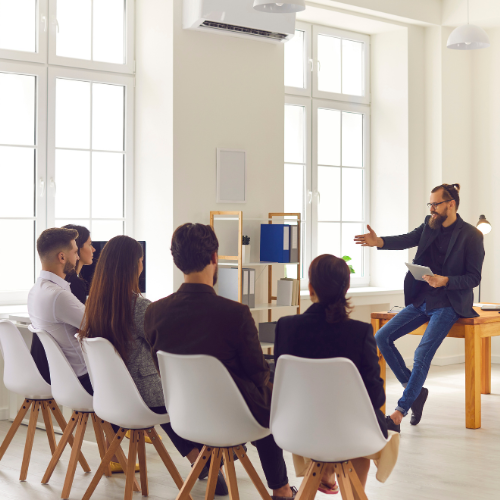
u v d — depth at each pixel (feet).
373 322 15.16
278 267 18.11
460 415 14.85
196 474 8.09
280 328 7.64
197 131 16.48
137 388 8.94
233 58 17.03
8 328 10.43
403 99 20.93
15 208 15.81
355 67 21.47
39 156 15.93
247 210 17.39
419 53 21.15
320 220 20.80
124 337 8.82
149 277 16.76
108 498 9.78
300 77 20.31
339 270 7.39
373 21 20.17
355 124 21.50
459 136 21.33
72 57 16.35
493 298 21.38
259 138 17.56
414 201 21.02
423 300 13.84
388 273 21.34
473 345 13.66
